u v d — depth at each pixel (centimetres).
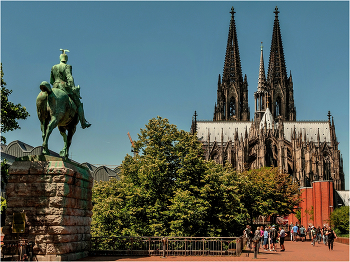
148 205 4222
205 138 19112
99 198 4441
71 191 2400
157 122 4800
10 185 2319
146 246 3322
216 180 4431
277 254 3647
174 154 4550
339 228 9050
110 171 10462
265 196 7794
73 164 2561
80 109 2725
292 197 8644
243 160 16050
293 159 16075
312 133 18925
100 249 3100
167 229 4091
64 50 2711
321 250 4344
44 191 2300
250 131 18112
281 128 16550
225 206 4466
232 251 3294
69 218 2378
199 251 3219
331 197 11919
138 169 4569
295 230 6712
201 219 4072
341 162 16988
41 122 2472
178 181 4366
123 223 3972
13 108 3503
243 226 5841
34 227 2261
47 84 2398
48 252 2238
